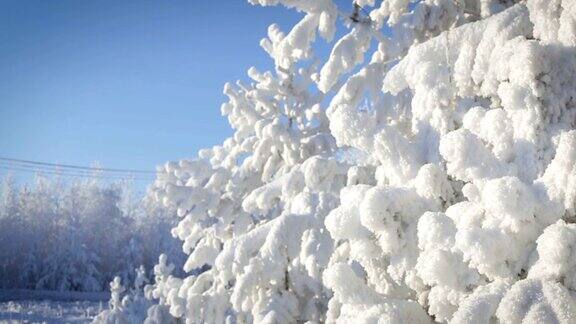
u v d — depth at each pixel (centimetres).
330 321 255
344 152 554
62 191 6581
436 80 244
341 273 192
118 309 913
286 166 596
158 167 630
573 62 201
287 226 377
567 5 207
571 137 171
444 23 405
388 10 411
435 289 185
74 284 5497
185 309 518
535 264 161
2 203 5800
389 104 367
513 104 200
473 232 166
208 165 638
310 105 645
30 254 5534
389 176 238
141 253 5812
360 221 207
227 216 610
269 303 403
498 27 235
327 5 404
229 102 666
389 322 184
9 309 3853
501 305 151
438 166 217
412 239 203
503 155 198
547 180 175
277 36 611
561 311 144
